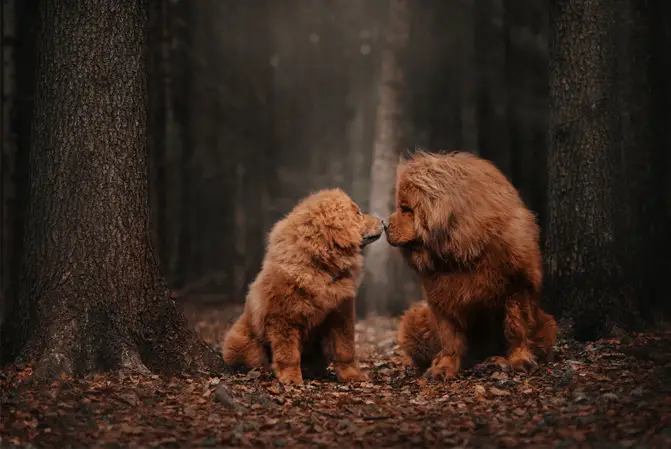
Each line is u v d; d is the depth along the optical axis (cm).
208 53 2127
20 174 1059
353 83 2614
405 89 1442
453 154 610
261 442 427
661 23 982
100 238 562
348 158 2680
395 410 491
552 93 755
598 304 716
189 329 607
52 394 491
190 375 582
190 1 1827
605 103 730
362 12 2453
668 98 976
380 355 780
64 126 562
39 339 547
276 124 2734
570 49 736
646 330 730
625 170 866
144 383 530
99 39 566
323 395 545
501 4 1744
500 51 1747
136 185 582
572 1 733
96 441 421
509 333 584
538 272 589
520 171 1596
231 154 2361
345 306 600
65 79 563
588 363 598
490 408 489
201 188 2208
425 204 572
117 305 564
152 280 589
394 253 1343
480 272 571
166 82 1355
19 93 1068
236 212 2389
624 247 761
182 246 1800
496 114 1725
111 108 569
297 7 2600
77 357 543
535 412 467
